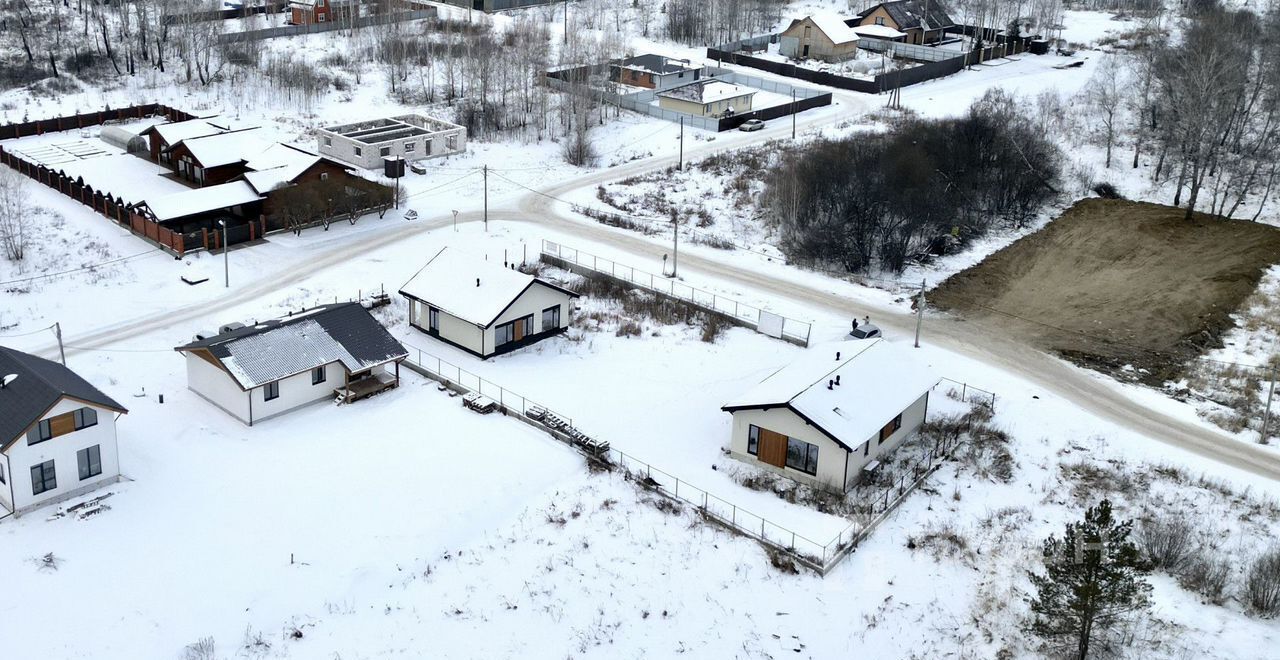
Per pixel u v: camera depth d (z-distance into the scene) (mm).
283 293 65625
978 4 139875
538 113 105062
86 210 78562
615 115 107312
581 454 49125
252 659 35812
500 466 47844
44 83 107938
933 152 84250
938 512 45188
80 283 65875
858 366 50625
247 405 50469
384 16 125562
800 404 46312
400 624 37844
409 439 50094
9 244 69062
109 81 109938
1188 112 84500
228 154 82750
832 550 41812
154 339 59375
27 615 37219
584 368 57875
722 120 103062
